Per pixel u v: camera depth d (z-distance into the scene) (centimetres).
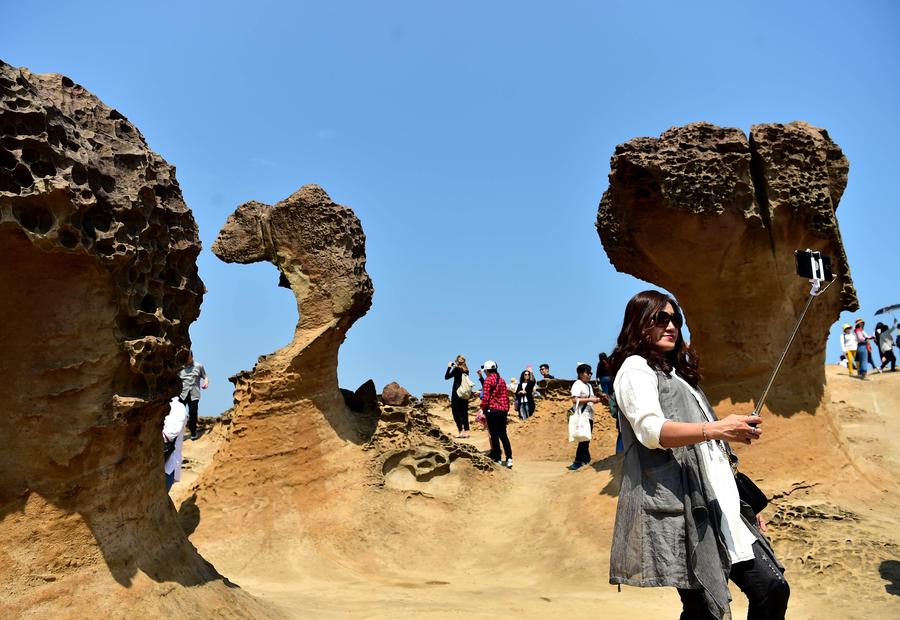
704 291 799
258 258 955
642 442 278
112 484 404
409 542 822
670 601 581
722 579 262
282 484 867
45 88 404
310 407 911
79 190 370
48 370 378
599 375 1164
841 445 795
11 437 372
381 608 548
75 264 377
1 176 349
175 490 1094
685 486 275
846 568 582
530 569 736
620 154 775
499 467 1047
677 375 310
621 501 287
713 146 757
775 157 765
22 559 367
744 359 784
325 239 944
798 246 777
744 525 281
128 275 407
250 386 915
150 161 443
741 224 759
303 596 617
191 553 466
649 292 317
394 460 946
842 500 723
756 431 266
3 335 368
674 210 755
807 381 801
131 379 412
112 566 392
